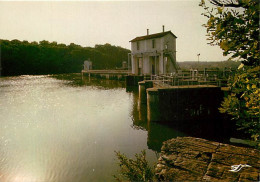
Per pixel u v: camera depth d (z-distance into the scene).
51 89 39.28
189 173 3.53
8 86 43.09
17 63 74.12
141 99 26.53
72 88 40.91
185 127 16.31
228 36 2.41
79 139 13.69
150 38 35.41
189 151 4.24
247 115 3.03
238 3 2.36
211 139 13.95
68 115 20.20
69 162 10.39
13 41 78.75
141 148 12.27
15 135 14.43
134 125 16.94
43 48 81.81
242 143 12.22
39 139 13.62
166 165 3.86
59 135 14.45
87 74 70.50
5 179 8.91
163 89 16.95
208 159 3.93
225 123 16.41
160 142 13.29
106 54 98.44
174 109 16.95
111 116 19.83
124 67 79.06
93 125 16.94
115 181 8.41
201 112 17.02
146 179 4.64
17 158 10.86
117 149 12.09
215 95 17.11
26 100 28.20
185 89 16.94
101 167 9.80
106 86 44.34
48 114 20.64
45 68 82.50
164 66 34.09
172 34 34.56
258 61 2.40
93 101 27.58
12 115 20.14
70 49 91.75
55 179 8.90
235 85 3.02
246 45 2.40
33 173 9.23
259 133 3.01
